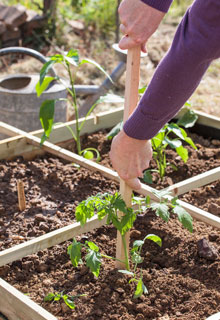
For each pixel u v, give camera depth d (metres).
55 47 6.57
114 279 2.27
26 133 3.46
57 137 3.58
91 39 7.08
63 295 2.17
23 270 2.36
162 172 3.21
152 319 2.10
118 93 5.64
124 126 1.83
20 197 2.79
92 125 3.76
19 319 2.06
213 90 5.79
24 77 3.98
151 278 2.31
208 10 1.53
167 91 1.69
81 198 2.95
